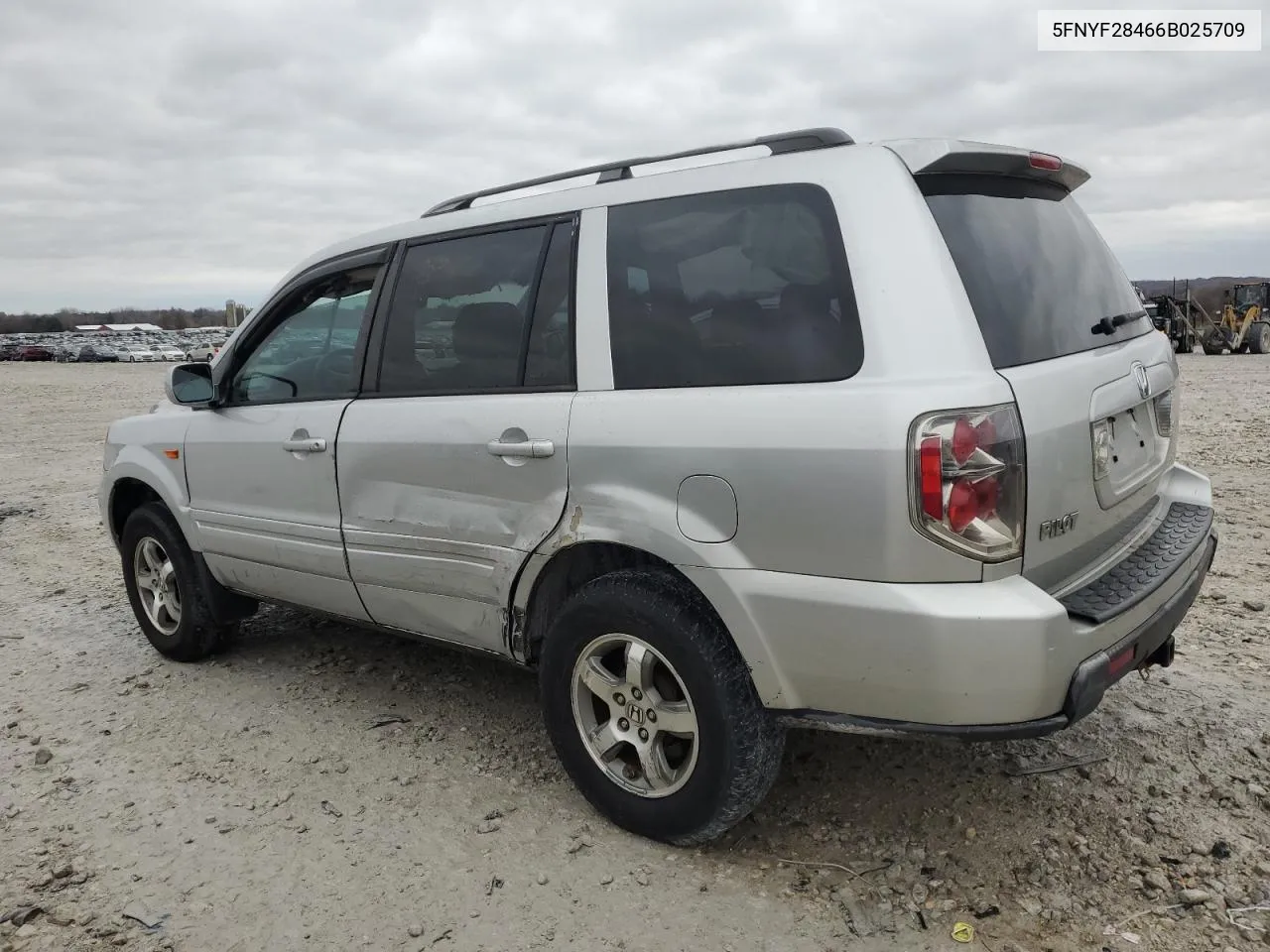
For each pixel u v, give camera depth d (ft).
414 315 11.71
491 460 10.32
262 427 13.21
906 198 8.28
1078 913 8.41
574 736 10.10
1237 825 9.52
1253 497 23.34
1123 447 9.47
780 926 8.46
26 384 96.27
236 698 14.12
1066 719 7.83
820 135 9.12
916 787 10.53
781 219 8.80
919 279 7.99
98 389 87.35
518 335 10.54
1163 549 9.63
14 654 16.69
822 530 8.00
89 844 10.33
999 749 11.20
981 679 7.55
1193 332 89.35
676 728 9.34
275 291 13.73
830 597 7.98
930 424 7.55
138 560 15.98
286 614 18.21
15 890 9.55
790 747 11.54
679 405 8.92
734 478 8.44
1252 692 12.37
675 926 8.54
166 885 9.54
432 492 11.00
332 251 13.07
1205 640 14.26
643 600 9.15
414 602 11.68
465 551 10.76
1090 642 7.95
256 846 10.16
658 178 9.77
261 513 13.37
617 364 9.60
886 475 7.64
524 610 10.48
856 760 11.19
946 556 7.61
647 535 9.02
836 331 8.23
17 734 13.25
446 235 11.57
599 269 9.92
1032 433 7.83
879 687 7.97
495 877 9.39
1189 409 41.83
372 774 11.57
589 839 9.98
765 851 9.59
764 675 8.55
